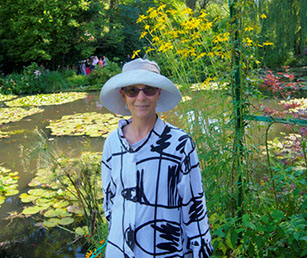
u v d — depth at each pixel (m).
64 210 3.41
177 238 1.18
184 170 1.15
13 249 2.83
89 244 2.80
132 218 1.17
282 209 1.97
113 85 1.22
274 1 12.09
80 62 18.62
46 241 2.92
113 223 1.24
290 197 1.99
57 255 2.71
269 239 1.83
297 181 1.59
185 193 1.17
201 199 1.20
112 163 1.26
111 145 1.26
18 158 5.15
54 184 3.94
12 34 16.56
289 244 1.64
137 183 1.17
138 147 1.19
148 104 1.19
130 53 20.80
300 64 13.07
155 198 1.16
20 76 14.60
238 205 2.02
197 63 2.59
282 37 12.57
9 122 8.03
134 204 1.17
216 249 1.96
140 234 1.17
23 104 10.74
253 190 2.07
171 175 1.15
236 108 1.96
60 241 2.90
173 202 1.17
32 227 3.15
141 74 1.16
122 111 1.45
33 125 7.52
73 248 2.79
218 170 2.08
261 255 1.63
